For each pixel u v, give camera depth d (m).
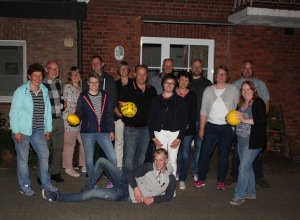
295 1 8.88
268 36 9.05
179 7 8.67
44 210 5.17
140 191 5.19
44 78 6.14
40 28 8.24
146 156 6.75
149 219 5.00
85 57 8.45
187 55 8.91
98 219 4.94
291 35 9.14
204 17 8.79
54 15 8.05
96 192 5.32
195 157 6.72
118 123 6.81
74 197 5.33
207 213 5.25
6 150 7.52
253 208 5.48
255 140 5.43
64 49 8.33
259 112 5.39
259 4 8.84
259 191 6.23
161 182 5.20
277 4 8.88
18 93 5.36
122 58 8.56
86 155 5.72
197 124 6.68
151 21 8.41
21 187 5.67
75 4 8.12
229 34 8.91
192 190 6.18
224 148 6.12
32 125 5.51
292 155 8.57
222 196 5.94
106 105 5.77
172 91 5.84
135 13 8.52
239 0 8.57
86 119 5.69
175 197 5.83
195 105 6.13
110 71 8.56
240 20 8.45
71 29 8.30
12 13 7.95
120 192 5.30
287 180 6.84
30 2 8.01
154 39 8.73
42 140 5.61
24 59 8.44
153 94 6.10
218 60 8.93
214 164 7.79
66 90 6.42
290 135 9.37
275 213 5.32
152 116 5.85
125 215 5.09
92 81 5.60
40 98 5.56
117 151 6.89
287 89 9.27
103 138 5.75
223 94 6.04
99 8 8.39
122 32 8.52
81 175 6.77
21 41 8.31
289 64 9.21
